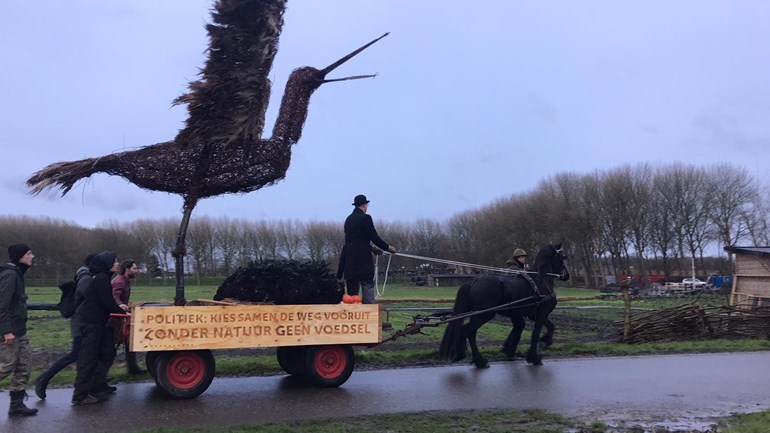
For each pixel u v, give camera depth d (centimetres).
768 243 6025
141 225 7369
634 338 1555
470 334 1158
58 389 954
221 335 866
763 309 1617
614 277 6525
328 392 919
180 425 722
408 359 1236
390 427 709
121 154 905
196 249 7050
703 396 904
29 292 5225
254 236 7181
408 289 4641
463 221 7438
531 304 1198
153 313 834
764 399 886
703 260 6712
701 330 1591
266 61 916
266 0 916
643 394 915
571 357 1306
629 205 6053
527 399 875
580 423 741
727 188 6050
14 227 7175
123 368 1111
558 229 6272
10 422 738
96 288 845
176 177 924
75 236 7381
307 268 955
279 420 746
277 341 894
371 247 1048
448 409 807
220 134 873
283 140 965
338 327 930
